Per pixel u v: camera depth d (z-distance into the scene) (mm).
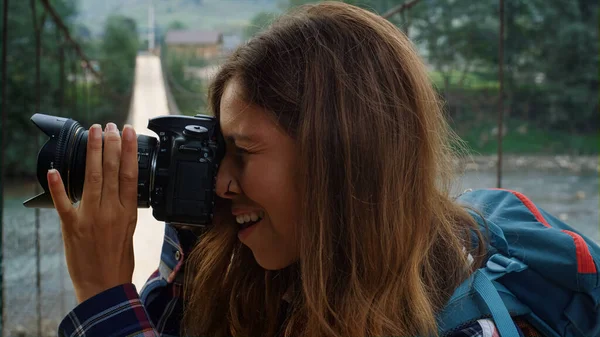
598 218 13773
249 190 844
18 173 20156
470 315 795
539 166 22016
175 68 41781
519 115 27141
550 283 817
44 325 7305
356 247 815
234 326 1028
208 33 57875
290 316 953
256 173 834
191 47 56125
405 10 6000
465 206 980
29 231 12281
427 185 850
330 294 826
